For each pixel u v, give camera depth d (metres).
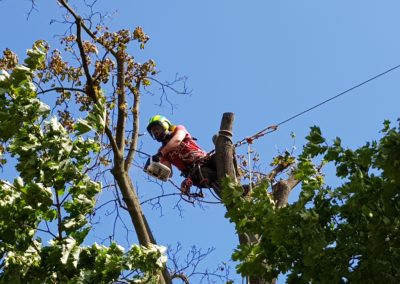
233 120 10.05
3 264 6.81
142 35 10.52
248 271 6.73
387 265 6.32
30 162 6.79
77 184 6.98
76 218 6.91
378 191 6.42
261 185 6.89
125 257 6.85
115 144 9.73
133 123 10.73
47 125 6.93
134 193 9.68
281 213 6.59
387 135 6.09
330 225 6.64
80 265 6.84
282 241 6.54
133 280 6.90
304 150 6.92
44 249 6.82
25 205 6.85
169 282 8.95
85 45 10.35
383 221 6.29
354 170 6.76
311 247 6.36
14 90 6.94
